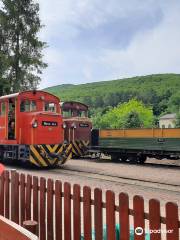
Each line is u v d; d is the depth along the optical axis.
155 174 15.02
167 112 123.38
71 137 23.44
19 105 16.67
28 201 5.73
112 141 21.56
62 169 16.70
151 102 181.62
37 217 5.51
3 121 17.55
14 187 6.07
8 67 35.94
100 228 4.35
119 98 192.88
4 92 36.00
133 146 20.27
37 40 37.81
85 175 14.42
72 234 5.15
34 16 38.31
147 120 105.50
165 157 19.17
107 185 11.91
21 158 16.52
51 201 5.23
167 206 3.56
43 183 5.39
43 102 17.53
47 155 16.48
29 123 16.38
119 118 96.56
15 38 37.53
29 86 37.16
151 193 10.56
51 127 16.86
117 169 16.86
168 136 18.50
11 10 37.34
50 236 5.26
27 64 36.69
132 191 10.87
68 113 24.50
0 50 37.34
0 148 18.66
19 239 2.74
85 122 24.23
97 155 24.80
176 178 13.79
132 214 3.93
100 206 4.35
